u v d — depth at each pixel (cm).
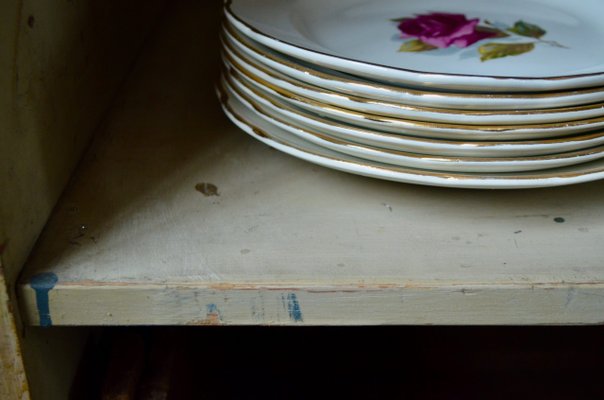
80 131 57
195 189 55
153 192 54
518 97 48
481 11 63
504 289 48
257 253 50
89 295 48
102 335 64
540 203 54
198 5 84
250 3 59
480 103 48
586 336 83
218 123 62
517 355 81
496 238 51
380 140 50
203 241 51
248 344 81
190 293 48
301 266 49
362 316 49
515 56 57
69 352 56
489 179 50
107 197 54
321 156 51
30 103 49
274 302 48
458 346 82
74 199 53
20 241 48
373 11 62
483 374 79
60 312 48
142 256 50
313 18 60
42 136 51
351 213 53
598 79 48
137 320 49
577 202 54
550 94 48
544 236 51
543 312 49
